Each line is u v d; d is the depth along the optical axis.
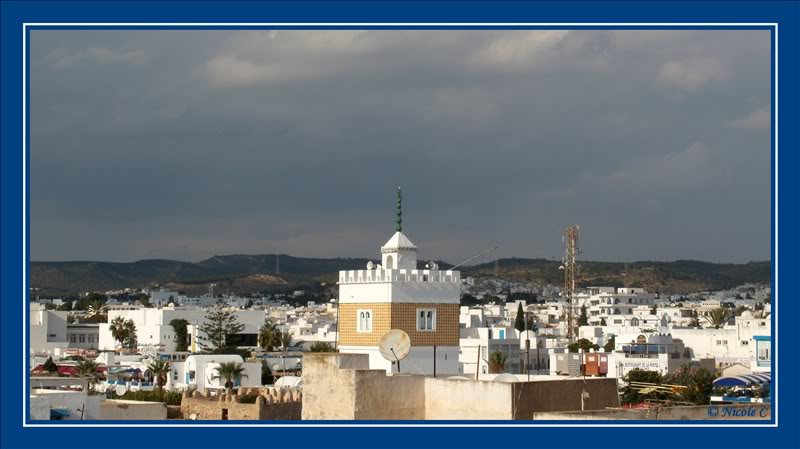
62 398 131.38
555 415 74.56
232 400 185.38
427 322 137.00
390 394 81.19
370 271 137.75
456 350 137.88
